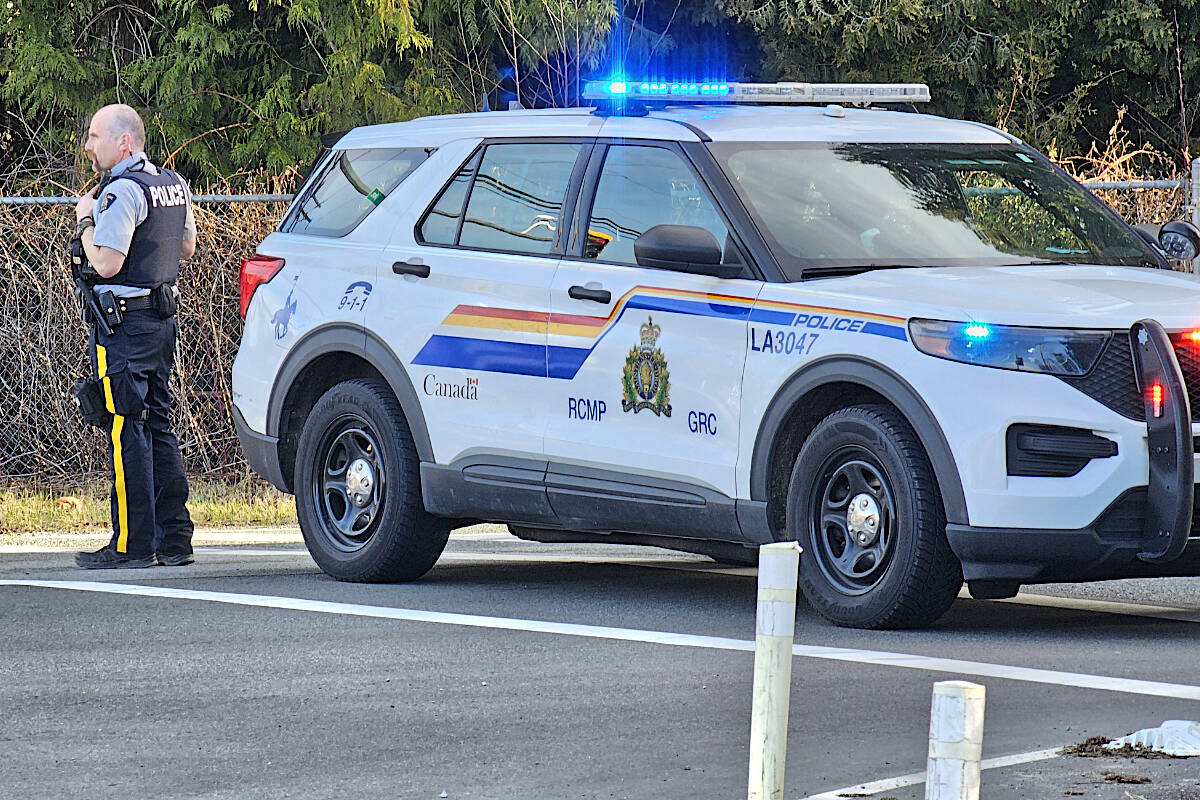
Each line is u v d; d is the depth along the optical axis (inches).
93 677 581.6
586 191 721.6
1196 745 470.9
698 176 690.2
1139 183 1067.3
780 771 357.7
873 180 705.0
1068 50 2031.3
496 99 1797.5
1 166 1792.6
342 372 815.7
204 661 605.0
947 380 612.4
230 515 1029.2
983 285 636.7
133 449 815.1
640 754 481.1
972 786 276.7
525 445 721.0
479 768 468.1
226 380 1166.3
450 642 635.5
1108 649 615.5
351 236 798.5
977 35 1943.9
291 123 1697.8
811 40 1942.7
